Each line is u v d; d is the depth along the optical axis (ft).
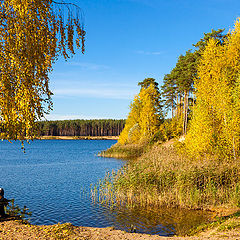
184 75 115.65
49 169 98.99
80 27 21.29
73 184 67.62
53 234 23.62
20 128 17.37
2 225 25.77
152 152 93.76
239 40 68.74
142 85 171.42
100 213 40.93
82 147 276.62
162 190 48.03
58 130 549.54
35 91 18.38
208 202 41.47
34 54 18.25
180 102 151.53
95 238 23.45
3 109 16.75
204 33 95.14
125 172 59.88
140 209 42.04
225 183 45.62
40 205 47.09
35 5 18.72
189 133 64.90
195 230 29.81
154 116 138.00
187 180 46.93
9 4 17.81
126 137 165.78
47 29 19.22
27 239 21.85
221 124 58.23
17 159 144.05
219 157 54.90
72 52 20.98
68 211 42.86
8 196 54.80
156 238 24.29
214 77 62.44
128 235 25.26
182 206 41.86
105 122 565.12
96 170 92.58
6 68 17.19
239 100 54.65
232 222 27.25
